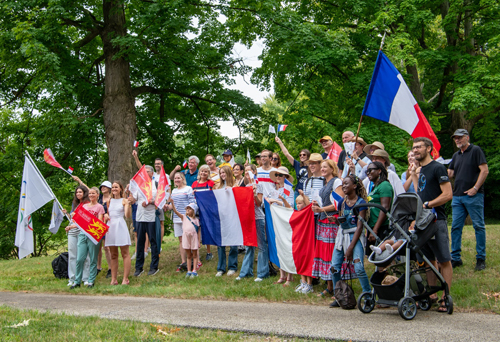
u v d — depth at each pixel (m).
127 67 15.95
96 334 4.61
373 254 5.26
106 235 8.62
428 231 5.08
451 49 17.02
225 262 8.85
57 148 17.62
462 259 7.58
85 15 16.06
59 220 9.61
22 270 11.58
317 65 15.67
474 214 6.99
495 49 17.22
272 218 7.55
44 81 13.87
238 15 17.58
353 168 6.59
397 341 4.00
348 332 4.36
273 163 8.52
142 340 4.30
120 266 10.23
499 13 16.69
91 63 19.02
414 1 15.91
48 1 14.02
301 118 15.91
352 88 16.41
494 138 21.00
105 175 20.12
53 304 6.79
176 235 9.45
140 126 19.27
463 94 14.87
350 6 16.89
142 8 15.91
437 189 5.43
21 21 14.50
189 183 10.84
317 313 5.36
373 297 5.36
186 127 20.55
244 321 5.02
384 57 6.80
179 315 5.51
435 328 4.40
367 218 5.58
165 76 18.05
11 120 22.81
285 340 4.27
